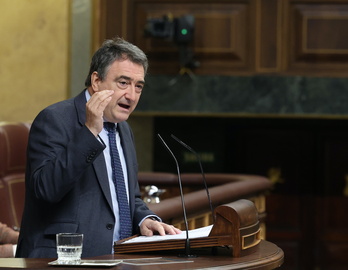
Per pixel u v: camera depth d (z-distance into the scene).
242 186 15.62
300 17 22.66
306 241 26.09
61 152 8.37
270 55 22.70
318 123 25.97
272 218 26.20
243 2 22.67
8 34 21.83
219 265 7.66
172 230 8.95
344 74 22.69
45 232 8.70
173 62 22.70
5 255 11.56
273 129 26.03
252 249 8.46
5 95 21.91
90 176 8.95
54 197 8.30
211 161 25.88
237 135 25.97
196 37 22.66
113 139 9.38
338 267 26.06
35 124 8.97
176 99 22.75
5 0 21.81
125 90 8.96
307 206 26.11
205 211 13.54
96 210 8.90
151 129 25.66
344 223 26.09
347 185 26.02
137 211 9.41
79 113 9.03
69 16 21.83
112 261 7.68
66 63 21.84
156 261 7.84
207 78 22.70
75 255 7.60
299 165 26.09
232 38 22.67
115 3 22.55
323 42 22.66
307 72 22.75
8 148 14.03
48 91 21.83
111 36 22.56
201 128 25.78
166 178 17.86
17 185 14.17
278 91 22.70
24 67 21.84
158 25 21.80
